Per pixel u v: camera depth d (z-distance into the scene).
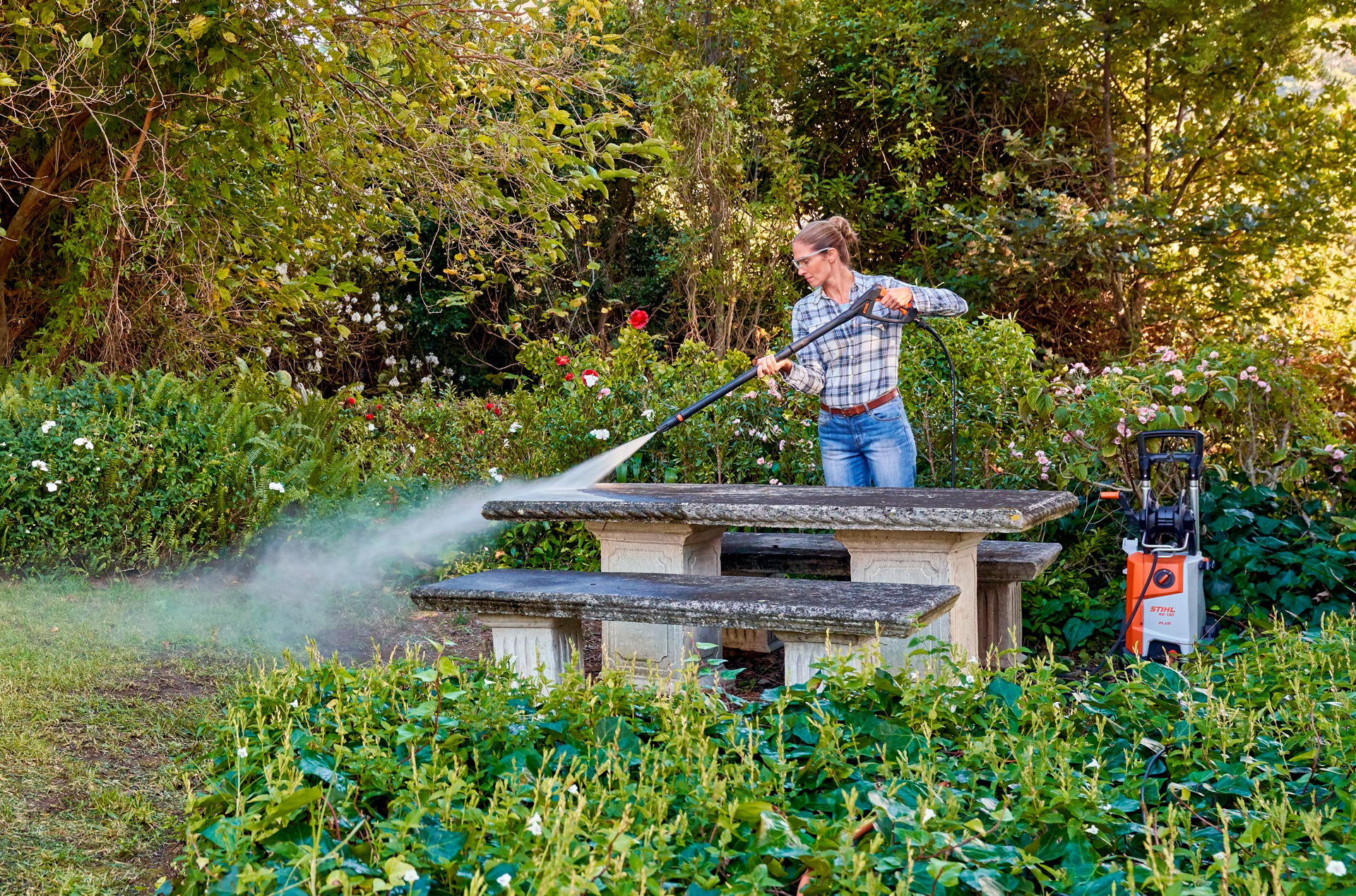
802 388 4.61
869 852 1.81
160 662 3.97
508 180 6.71
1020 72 11.53
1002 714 2.55
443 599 3.54
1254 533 4.95
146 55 5.05
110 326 6.76
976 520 3.42
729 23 11.19
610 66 6.17
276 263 7.46
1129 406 5.14
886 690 2.59
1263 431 5.46
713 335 11.73
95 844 2.57
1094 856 1.93
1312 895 1.73
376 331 11.74
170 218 5.91
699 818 2.02
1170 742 2.47
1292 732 2.60
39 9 4.96
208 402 5.97
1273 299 10.86
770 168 11.67
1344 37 10.19
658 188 11.91
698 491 4.35
